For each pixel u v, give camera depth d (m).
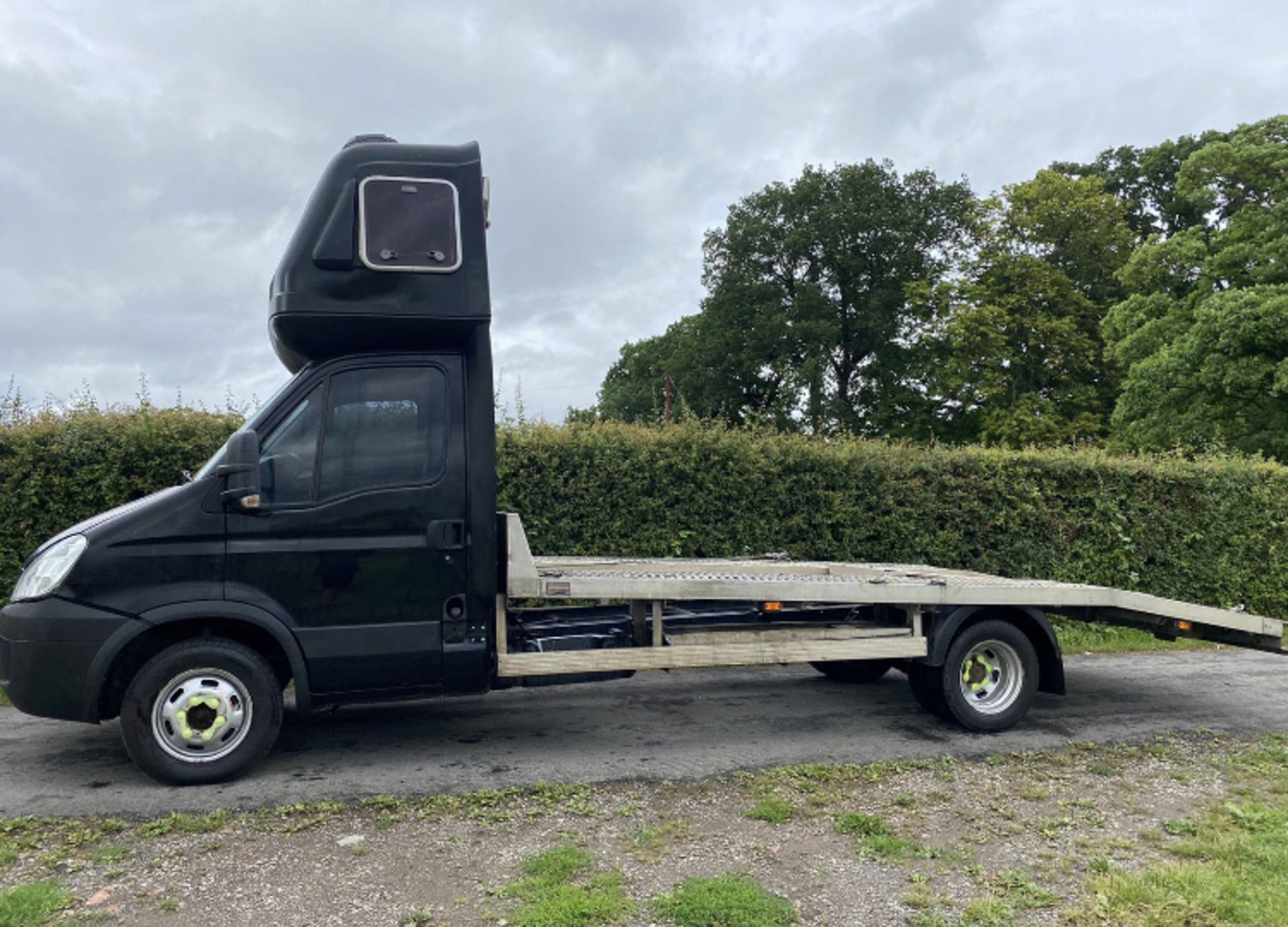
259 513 5.12
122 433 7.97
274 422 5.25
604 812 4.80
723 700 7.56
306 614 5.17
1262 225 24.16
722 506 9.74
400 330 5.38
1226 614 7.16
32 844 4.28
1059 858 4.28
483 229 5.51
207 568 5.03
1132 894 3.81
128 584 4.93
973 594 6.47
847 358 40.12
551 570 6.67
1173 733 6.69
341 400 5.36
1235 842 4.43
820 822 4.74
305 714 6.83
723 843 4.41
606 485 9.37
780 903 3.72
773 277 41.41
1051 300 32.78
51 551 5.05
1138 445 24.84
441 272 5.38
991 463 10.90
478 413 5.52
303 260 5.23
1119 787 5.42
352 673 5.25
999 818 4.84
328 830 4.50
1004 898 3.82
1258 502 11.93
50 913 3.59
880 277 39.31
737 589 5.98
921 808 4.97
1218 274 24.77
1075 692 8.17
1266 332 21.38
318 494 5.24
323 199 5.32
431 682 5.41
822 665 8.14
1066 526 11.15
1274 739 6.57
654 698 7.61
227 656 5.08
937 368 34.94
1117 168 39.66
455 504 5.43
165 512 5.01
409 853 4.23
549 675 5.74
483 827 4.57
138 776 5.29
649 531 9.45
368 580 5.27
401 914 3.62
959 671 6.55
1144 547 11.44
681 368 43.25
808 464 10.12
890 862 4.20
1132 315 27.38
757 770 5.59
